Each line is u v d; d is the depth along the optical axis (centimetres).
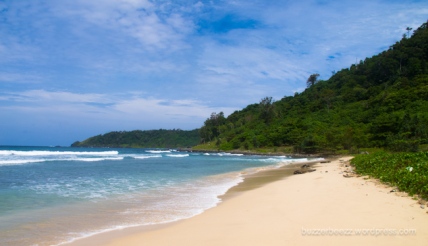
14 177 1922
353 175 1584
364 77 10581
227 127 12912
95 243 684
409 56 9288
